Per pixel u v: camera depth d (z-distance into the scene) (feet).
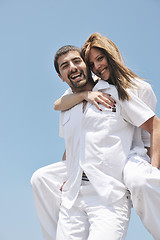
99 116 9.41
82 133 9.55
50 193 10.06
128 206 9.15
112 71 9.81
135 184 8.46
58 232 9.52
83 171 9.38
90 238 8.55
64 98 10.34
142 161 8.97
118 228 8.61
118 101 9.52
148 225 8.61
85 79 10.09
